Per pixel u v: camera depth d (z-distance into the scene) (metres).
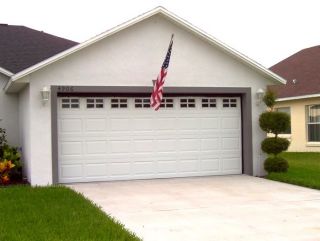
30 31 18.98
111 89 12.89
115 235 6.94
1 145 14.41
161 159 13.60
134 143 13.38
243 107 14.23
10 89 14.01
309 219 8.30
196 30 13.34
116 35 12.96
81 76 12.67
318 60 25.02
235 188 11.73
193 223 8.06
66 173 12.83
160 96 11.91
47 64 12.16
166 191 11.34
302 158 19.16
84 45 12.44
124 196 10.69
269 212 8.90
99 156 13.09
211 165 14.08
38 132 12.32
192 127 13.90
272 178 13.27
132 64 13.08
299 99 22.48
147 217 8.55
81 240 6.65
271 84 14.36
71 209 8.87
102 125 13.12
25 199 9.94
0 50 16.92
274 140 13.67
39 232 7.13
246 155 14.20
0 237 6.84
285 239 7.01
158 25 13.30
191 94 13.84
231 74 13.96
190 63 13.59
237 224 7.96
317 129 21.81
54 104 12.43
